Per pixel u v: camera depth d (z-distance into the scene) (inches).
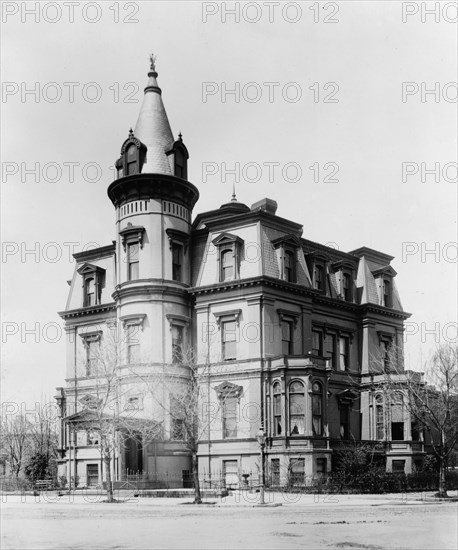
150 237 2068.2
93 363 2187.5
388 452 2121.1
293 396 1879.9
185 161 2160.4
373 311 2384.4
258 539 879.7
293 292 2068.2
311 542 848.3
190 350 1953.7
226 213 2289.6
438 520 1113.4
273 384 1911.9
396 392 2105.1
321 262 2282.2
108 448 1619.1
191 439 1561.3
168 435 1948.8
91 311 2314.2
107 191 2182.6
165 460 1924.2
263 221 2048.5
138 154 2097.7
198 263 2144.4
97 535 941.8
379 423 2218.3
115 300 2158.0
